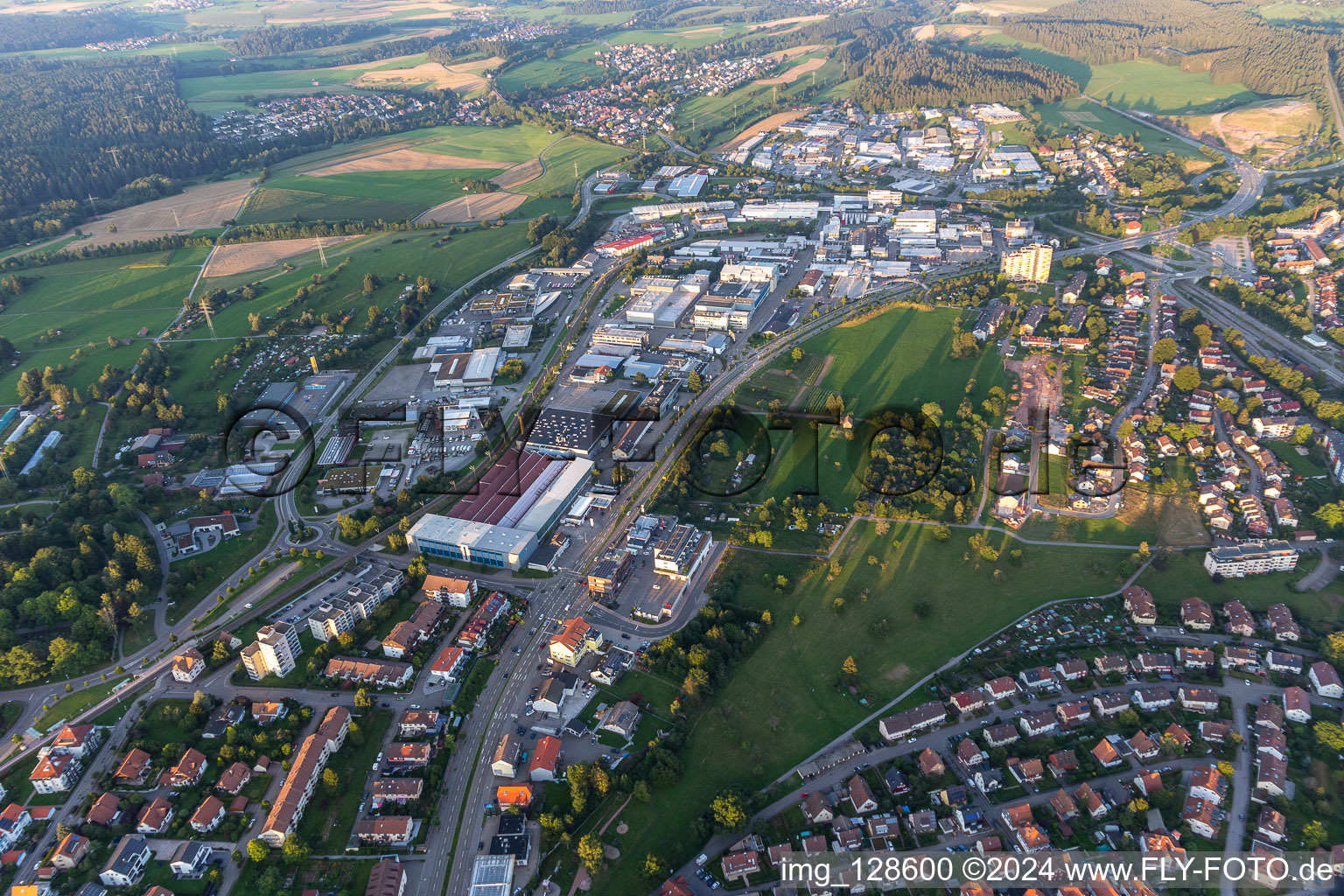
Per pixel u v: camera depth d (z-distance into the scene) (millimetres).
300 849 193250
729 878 189250
